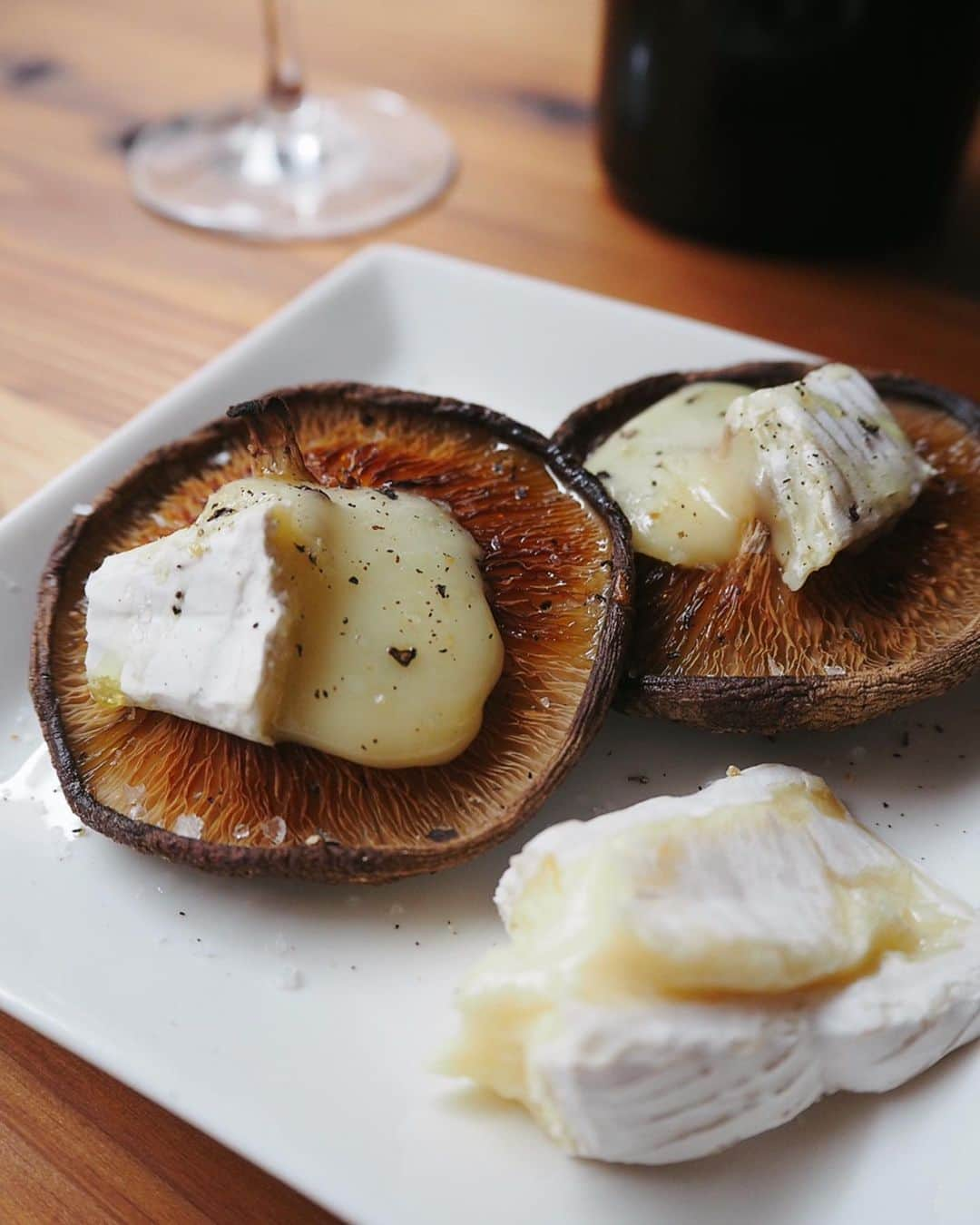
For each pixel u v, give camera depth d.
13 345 0.30
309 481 0.21
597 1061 0.16
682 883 0.17
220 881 0.20
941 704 0.22
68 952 0.19
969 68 0.29
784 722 0.20
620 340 0.27
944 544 0.22
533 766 0.19
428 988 0.19
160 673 0.19
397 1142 0.17
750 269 0.32
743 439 0.21
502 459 0.22
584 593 0.20
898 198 0.31
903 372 0.29
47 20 0.41
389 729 0.19
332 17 0.42
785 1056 0.17
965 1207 0.17
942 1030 0.17
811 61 0.28
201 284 0.32
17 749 0.21
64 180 0.35
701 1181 0.17
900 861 0.19
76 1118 0.18
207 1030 0.18
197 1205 0.18
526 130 0.37
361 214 0.33
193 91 0.38
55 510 0.23
